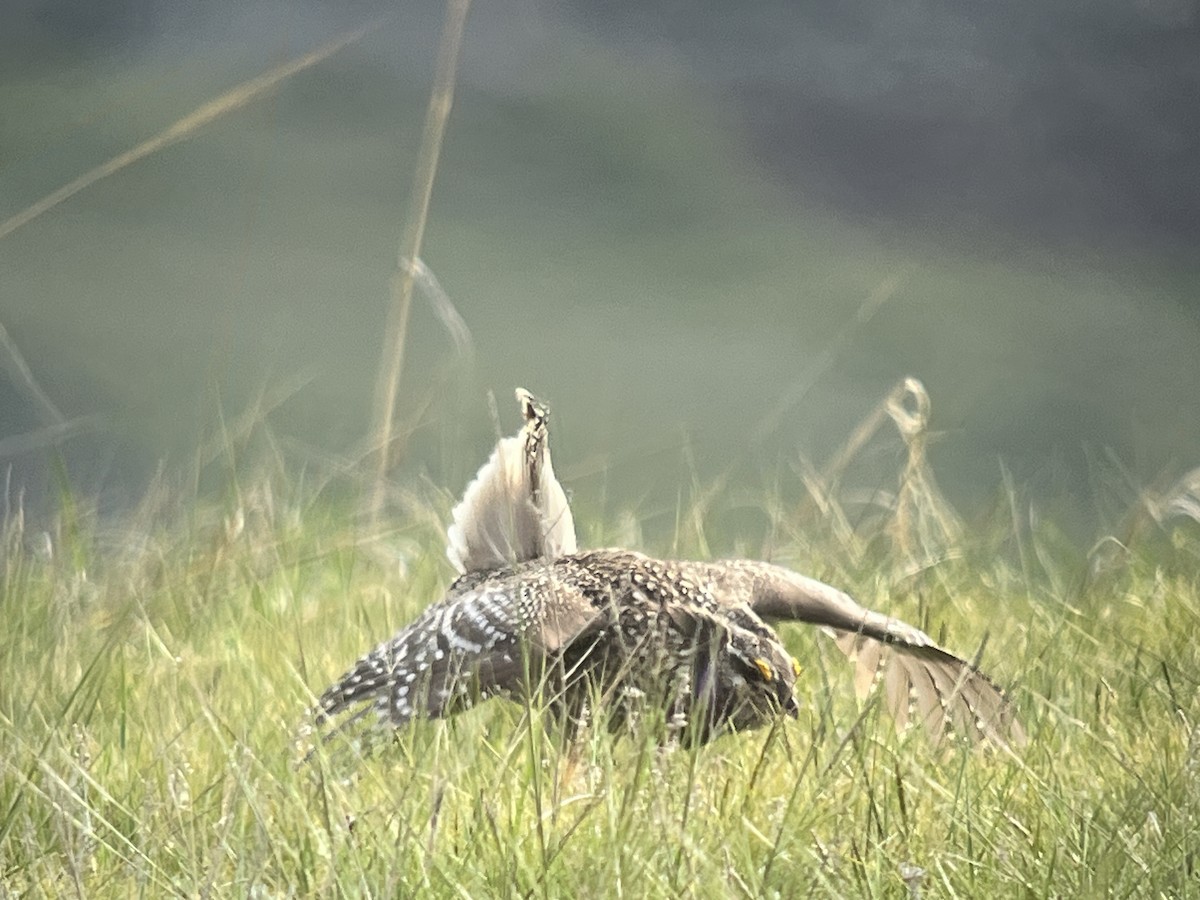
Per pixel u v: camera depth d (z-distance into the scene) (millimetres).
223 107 24609
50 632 26641
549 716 24219
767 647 24531
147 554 29922
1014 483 55031
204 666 26344
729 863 19281
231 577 29531
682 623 24828
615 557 25969
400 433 33062
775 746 24312
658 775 20578
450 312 27969
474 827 20781
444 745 22469
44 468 52781
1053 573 32094
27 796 21453
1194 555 33094
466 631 23547
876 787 22391
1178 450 64500
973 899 19953
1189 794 21328
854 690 26828
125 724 24312
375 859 19906
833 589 26891
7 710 24031
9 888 20578
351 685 23328
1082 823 20828
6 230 24359
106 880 20281
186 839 20047
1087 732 23531
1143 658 27219
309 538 32250
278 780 21484
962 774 21828
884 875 20203
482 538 27234
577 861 20234
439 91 26469
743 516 39125
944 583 30938
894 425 64250
